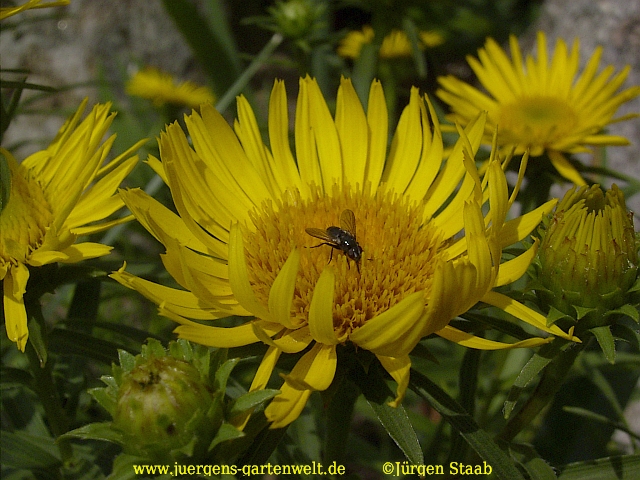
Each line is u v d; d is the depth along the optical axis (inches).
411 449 6.1
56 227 6.8
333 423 7.0
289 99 19.1
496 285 6.5
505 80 10.7
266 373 6.3
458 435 7.7
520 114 10.1
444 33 16.0
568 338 6.2
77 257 6.9
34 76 15.8
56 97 15.8
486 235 6.4
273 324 6.6
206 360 6.3
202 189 7.3
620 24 13.7
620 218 6.5
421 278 6.9
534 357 6.5
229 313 6.7
